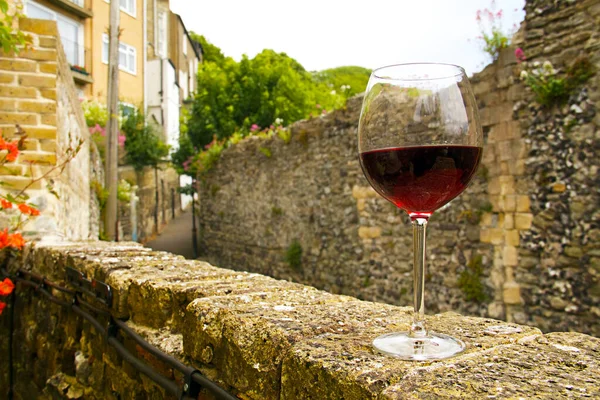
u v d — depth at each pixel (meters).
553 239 4.78
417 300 0.96
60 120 4.45
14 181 3.92
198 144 19.03
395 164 0.93
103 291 1.85
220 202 13.67
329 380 0.84
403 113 0.94
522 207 5.08
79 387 2.16
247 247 11.94
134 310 1.71
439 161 0.91
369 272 7.61
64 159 4.70
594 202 4.45
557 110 4.74
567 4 4.65
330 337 1.01
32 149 3.97
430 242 6.30
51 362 2.52
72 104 5.71
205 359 1.22
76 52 18.44
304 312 1.20
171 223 22.58
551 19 4.79
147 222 17.72
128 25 21.45
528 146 5.01
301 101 20.06
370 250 7.61
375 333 1.04
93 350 2.07
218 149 13.82
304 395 0.90
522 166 5.07
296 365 0.92
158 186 20.20
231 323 1.15
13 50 3.79
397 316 1.19
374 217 7.54
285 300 1.35
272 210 10.57
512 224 5.19
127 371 1.75
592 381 0.75
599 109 4.41
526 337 1.01
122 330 1.76
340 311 1.22
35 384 2.73
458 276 5.88
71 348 2.30
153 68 23.83
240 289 1.50
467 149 0.92
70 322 2.33
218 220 13.85
